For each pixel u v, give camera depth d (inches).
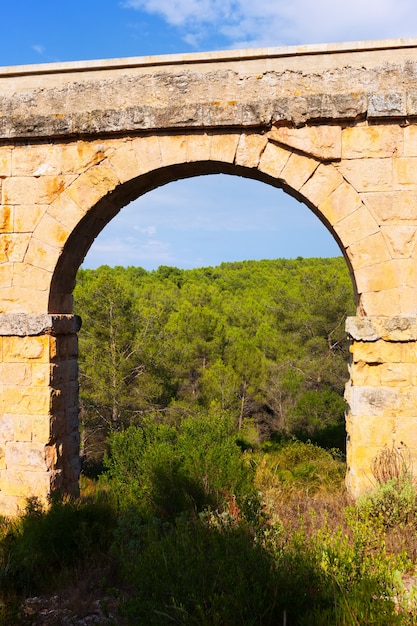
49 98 351.3
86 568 253.4
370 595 172.1
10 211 352.5
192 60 339.3
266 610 162.4
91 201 345.7
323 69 329.7
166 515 307.3
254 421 1010.7
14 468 343.0
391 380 317.4
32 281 349.7
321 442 709.3
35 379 343.9
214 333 1090.1
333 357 883.4
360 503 285.0
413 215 318.7
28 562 255.3
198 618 164.7
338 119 321.4
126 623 195.0
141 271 2085.4
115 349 818.2
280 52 331.6
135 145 341.4
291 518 288.0
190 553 191.2
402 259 318.7
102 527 281.1
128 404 817.5
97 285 835.4
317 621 161.2
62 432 361.1
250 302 1465.3
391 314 319.0
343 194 324.5
